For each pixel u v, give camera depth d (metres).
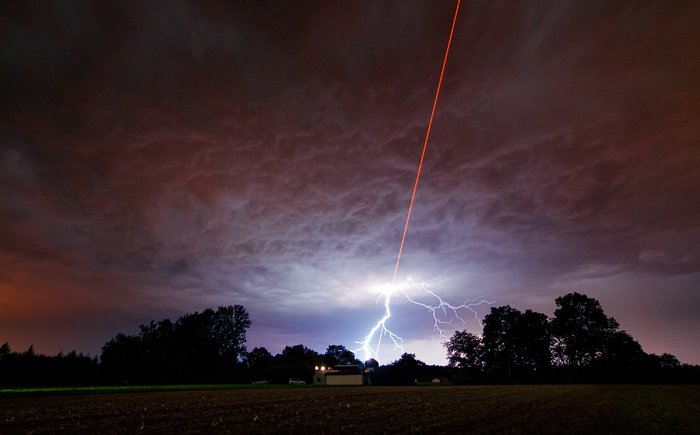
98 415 17.91
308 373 88.62
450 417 18.34
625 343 71.62
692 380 66.06
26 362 62.94
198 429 14.31
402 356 93.88
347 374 75.62
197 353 87.12
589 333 74.38
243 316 98.56
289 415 18.66
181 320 91.94
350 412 20.12
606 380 70.62
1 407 21.17
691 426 15.86
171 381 76.19
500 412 20.64
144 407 21.62
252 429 14.43
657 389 44.25
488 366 83.00
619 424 16.34
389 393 37.62
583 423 16.58
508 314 84.31
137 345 79.44
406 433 13.89
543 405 24.70
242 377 85.31
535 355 79.69
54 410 19.80
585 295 76.94
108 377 68.31
